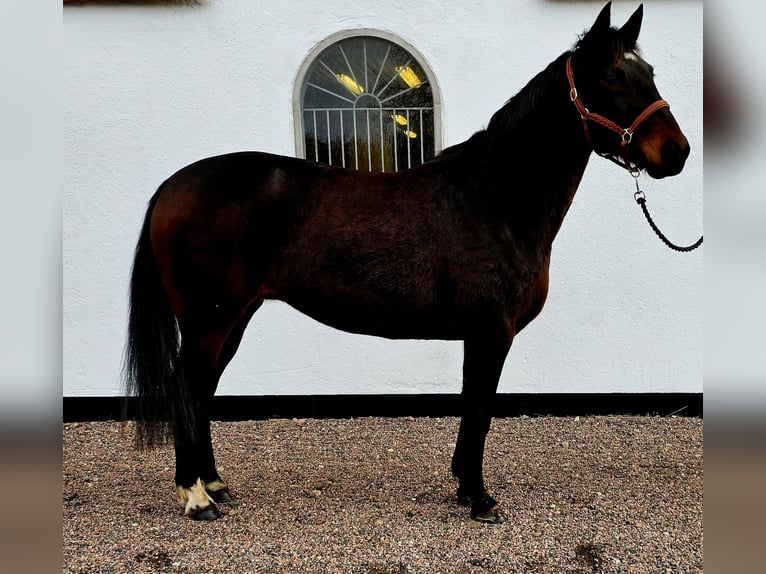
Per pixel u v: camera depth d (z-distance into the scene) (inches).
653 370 158.9
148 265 96.2
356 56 157.1
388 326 97.3
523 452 134.1
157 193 97.0
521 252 93.4
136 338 95.7
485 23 150.7
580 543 91.8
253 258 94.0
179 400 94.9
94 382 157.1
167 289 95.5
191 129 152.3
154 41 149.1
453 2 150.2
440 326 96.9
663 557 87.9
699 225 153.7
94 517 101.5
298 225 93.7
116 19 147.9
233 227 92.3
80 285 153.9
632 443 140.0
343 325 99.0
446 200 94.4
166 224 93.0
